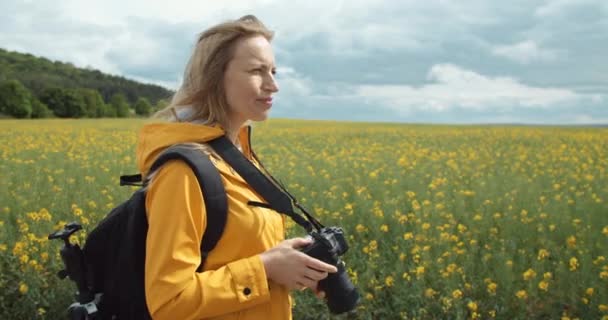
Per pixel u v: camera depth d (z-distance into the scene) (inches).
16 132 953.5
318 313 167.3
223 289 58.5
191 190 59.1
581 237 223.1
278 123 1430.9
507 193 304.7
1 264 186.2
